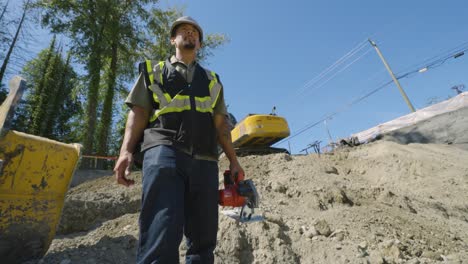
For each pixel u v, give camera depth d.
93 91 13.70
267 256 2.98
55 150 2.83
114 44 15.52
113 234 3.43
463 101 14.15
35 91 19.41
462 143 13.07
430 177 8.02
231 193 1.85
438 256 3.24
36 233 2.66
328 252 3.15
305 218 4.04
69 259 2.80
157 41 18.14
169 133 1.59
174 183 1.47
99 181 6.72
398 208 4.92
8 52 13.40
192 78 1.90
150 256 1.28
